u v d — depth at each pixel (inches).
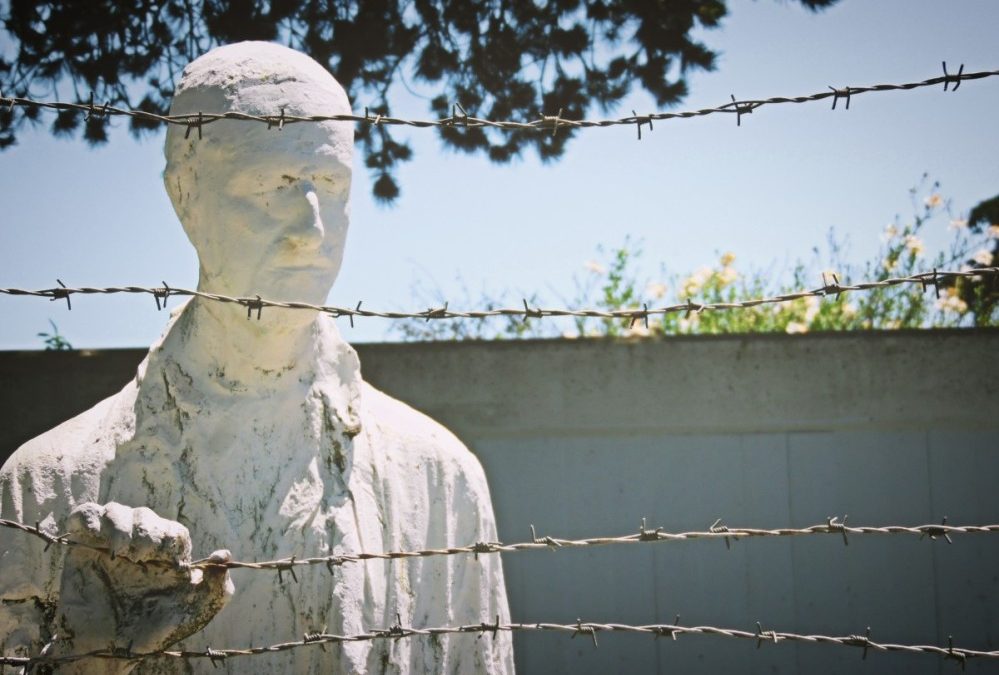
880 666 241.9
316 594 151.3
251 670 149.0
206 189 153.2
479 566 163.5
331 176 152.9
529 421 238.1
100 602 130.0
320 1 269.7
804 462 241.6
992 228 290.5
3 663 128.5
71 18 263.0
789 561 242.1
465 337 270.1
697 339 241.3
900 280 136.6
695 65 271.0
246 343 153.3
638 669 241.1
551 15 273.4
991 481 242.2
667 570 241.0
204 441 153.4
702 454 240.8
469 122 138.3
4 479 154.9
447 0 272.1
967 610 242.2
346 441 157.8
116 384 228.4
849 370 242.1
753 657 241.1
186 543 130.3
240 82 153.1
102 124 262.1
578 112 271.4
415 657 156.8
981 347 242.4
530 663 240.2
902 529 134.3
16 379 228.1
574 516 239.1
